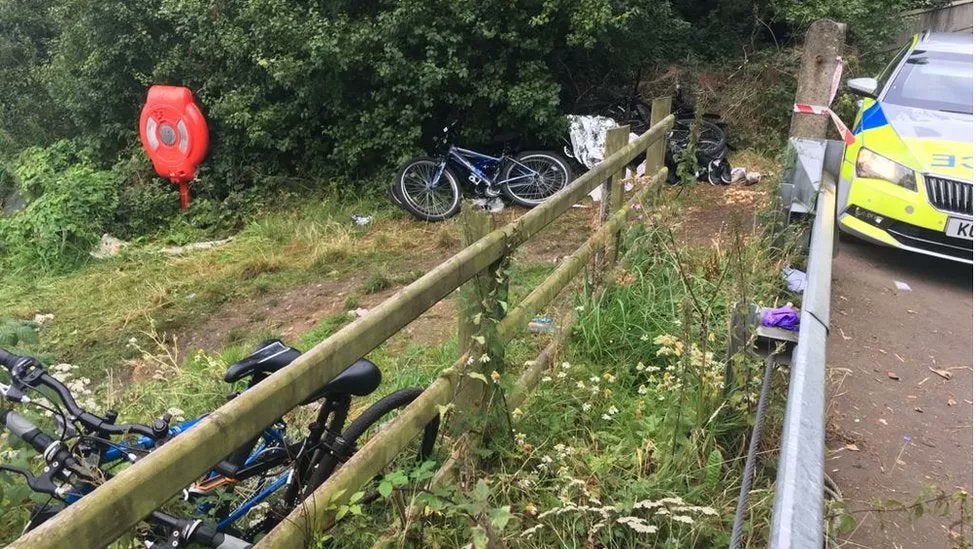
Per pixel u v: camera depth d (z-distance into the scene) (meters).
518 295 3.98
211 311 6.24
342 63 7.90
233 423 1.62
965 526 2.81
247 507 2.49
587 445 3.15
